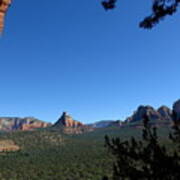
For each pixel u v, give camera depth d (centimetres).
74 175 8606
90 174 8188
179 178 374
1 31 478
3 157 13712
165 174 377
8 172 9875
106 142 414
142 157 388
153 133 395
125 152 398
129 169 386
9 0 472
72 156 12750
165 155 379
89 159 11106
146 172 380
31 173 9669
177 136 388
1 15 471
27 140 18775
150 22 622
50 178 8644
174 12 605
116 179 393
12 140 18625
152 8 615
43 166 10975
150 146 388
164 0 602
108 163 9444
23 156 14138
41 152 15412
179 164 374
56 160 12325
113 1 664
